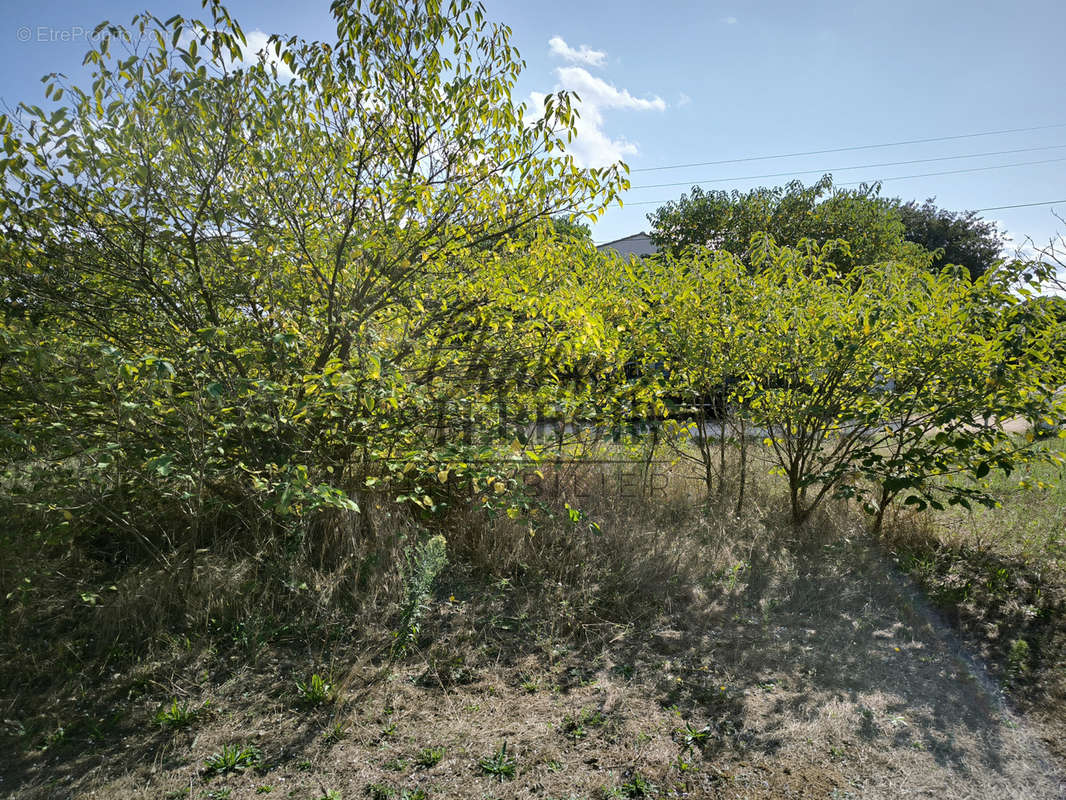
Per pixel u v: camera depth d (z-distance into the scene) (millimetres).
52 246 3555
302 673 3260
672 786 2529
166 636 3400
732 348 5180
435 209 4492
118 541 4238
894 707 3066
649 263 5465
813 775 2590
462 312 4730
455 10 4316
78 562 3955
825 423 5055
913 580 4457
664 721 2953
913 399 4559
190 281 3807
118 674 3156
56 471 3400
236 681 3168
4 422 3332
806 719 2959
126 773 2561
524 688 3227
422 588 3600
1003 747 2770
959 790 2500
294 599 3812
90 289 3678
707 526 5129
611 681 3297
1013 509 5539
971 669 3404
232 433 3852
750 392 5395
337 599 3838
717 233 16703
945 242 25688
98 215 3545
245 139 3740
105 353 2887
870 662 3463
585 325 4324
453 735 2832
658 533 4879
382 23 4285
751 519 5344
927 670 3389
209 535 4316
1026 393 4293
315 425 4043
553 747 2758
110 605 3520
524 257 4906
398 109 4395
